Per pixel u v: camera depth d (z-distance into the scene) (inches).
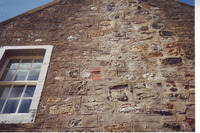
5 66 110.8
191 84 96.3
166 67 104.0
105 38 119.3
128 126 80.8
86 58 108.3
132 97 91.0
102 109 86.3
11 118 82.2
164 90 94.0
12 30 125.9
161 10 137.5
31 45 115.0
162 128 80.5
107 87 94.7
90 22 130.0
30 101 96.3
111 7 140.4
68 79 98.1
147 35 121.2
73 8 139.9
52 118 83.1
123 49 113.0
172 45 115.4
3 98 95.1
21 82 101.2
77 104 88.0
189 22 129.2
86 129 80.0
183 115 85.0
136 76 99.6
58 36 121.2
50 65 104.2
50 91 92.8
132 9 138.5
